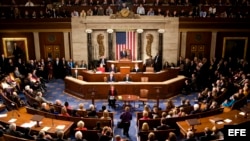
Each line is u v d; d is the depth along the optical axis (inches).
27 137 374.0
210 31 836.0
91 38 831.7
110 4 848.9
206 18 820.6
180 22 819.4
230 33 841.5
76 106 636.7
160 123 459.8
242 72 691.4
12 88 626.2
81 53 840.3
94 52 844.0
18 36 831.1
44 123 444.1
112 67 745.6
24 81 700.7
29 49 845.2
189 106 522.9
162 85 679.7
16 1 863.7
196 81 739.4
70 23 820.6
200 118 466.3
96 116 482.6
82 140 362.0
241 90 552.4
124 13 807.7
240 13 845.8
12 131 377.1
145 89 677.3
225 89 590.6
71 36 832.3
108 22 810.8
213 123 446.3
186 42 844.6
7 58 791.7
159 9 830.5
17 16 824.3
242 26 832.9
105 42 838.5
